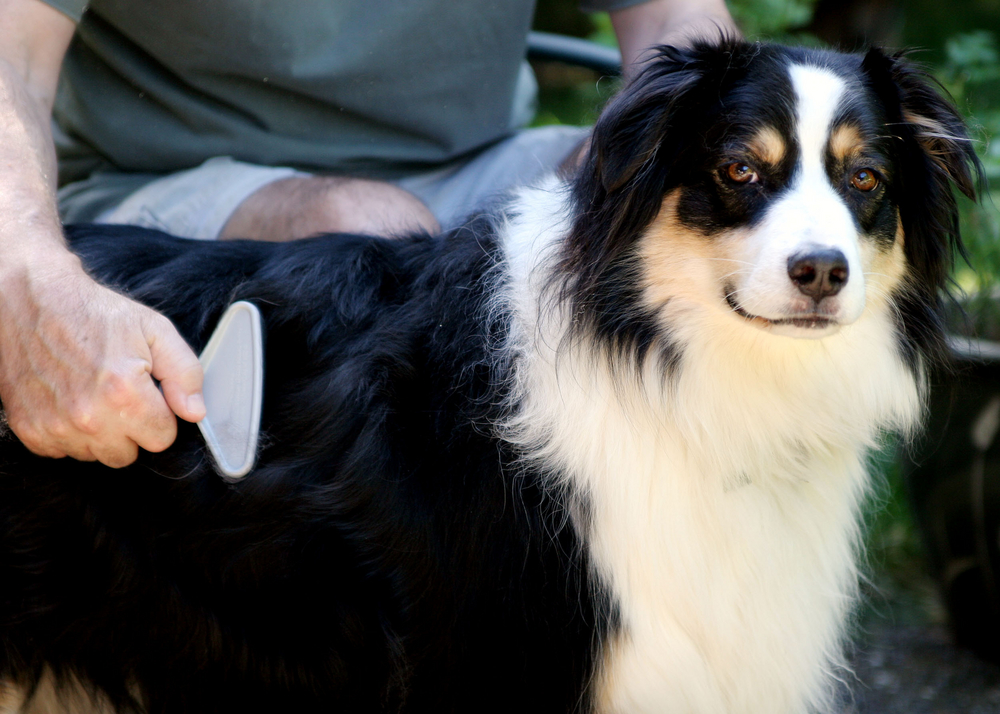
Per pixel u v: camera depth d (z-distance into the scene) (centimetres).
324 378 186
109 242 207
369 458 181
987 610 274
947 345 208
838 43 273
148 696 193
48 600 184
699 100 184
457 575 182
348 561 182
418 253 205
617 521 185
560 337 188
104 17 237
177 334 179
